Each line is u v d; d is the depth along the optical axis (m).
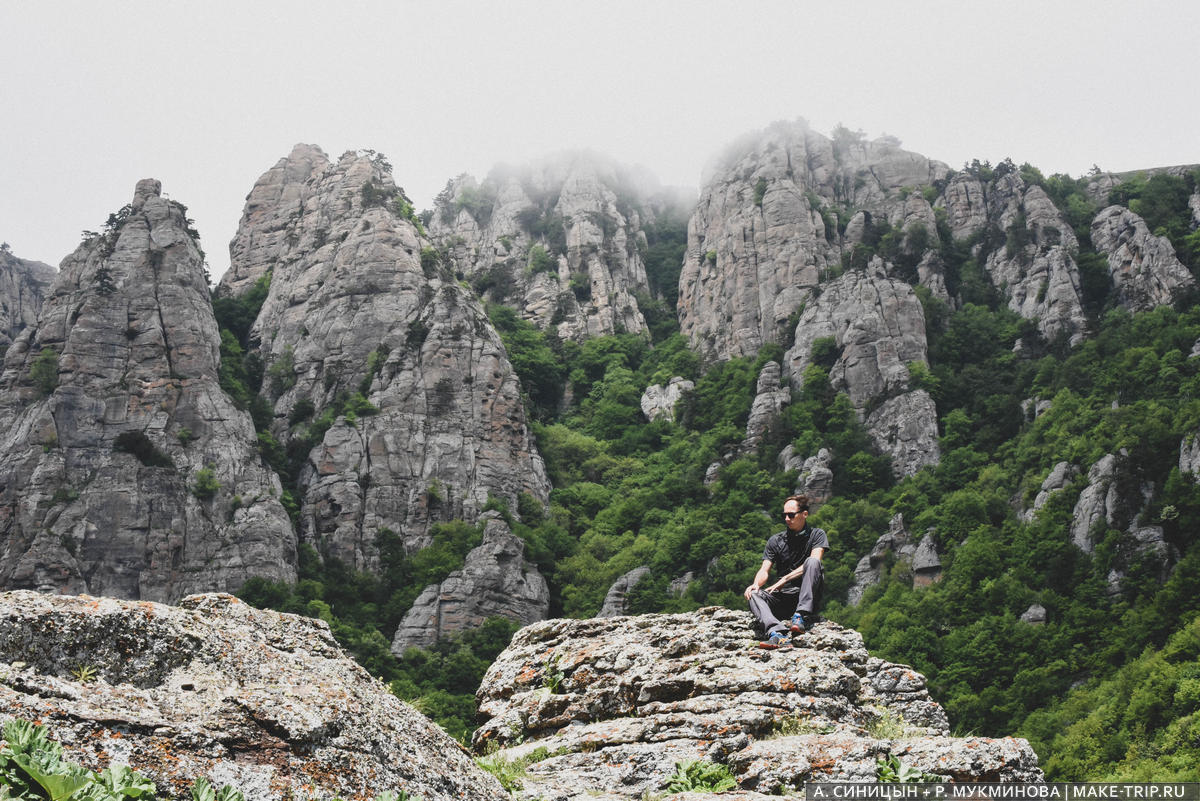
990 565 90.19
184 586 98.50
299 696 8.59
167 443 110.19
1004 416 121.62
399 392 122.06
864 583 98.00
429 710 71.25
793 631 15.56
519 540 105.38
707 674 15.22
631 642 17.05
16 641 7.96
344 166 156.50
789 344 144.25
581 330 167.88
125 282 122.19
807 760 12.05
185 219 133.88
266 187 162.62
